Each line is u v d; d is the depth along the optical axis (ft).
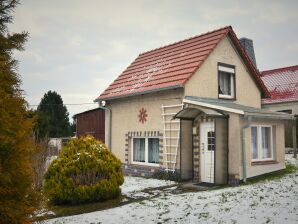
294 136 62.85
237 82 52.90
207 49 49.24
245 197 31.37
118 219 27.61
